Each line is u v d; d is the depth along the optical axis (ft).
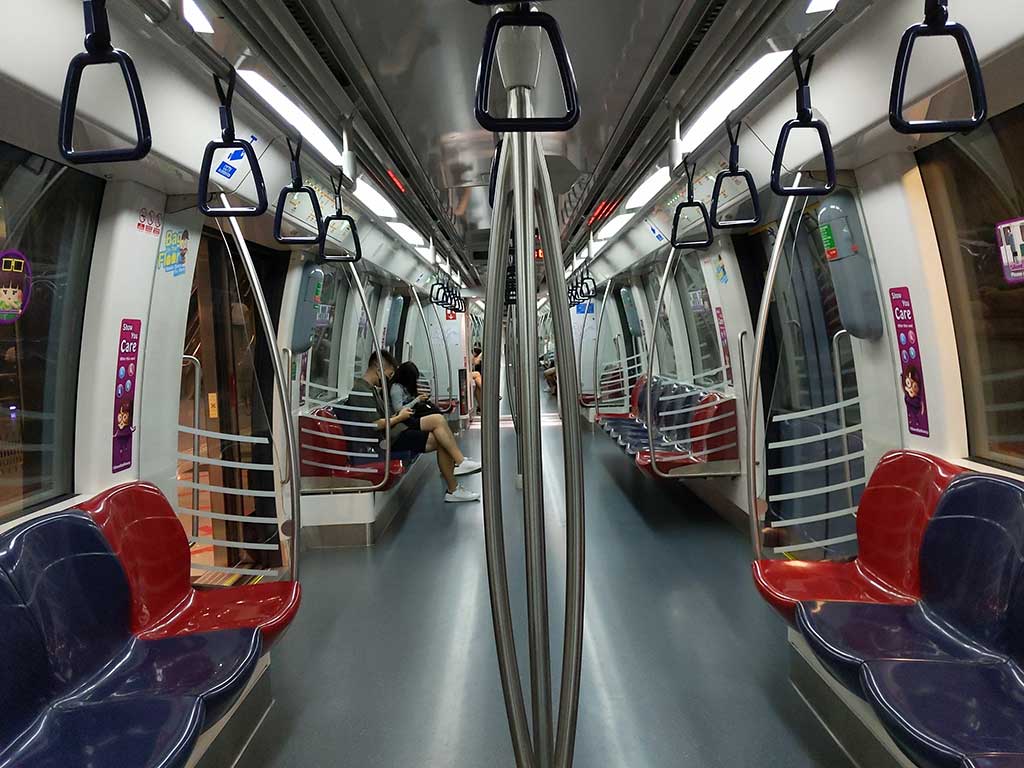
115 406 7.09
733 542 12.92
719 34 5.73
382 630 9.41
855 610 6.45
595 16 5.64
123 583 6.23
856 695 5.68
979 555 5.95
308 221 10.57
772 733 6.68
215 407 11.08
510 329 12.17
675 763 6.25
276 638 6.64
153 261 7.61
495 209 2.73
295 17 5.60
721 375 14.42
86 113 5.16
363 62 6.48
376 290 20.17
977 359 6.96
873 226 7.74
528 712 7.15
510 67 2.84
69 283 6.79
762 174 8.52
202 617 6.86
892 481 7.35
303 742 6.75
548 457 22.50
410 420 17.13
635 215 13.98
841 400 9.22
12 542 5.23
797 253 10.76
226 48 5.15
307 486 13.43
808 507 9.36
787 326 11.67
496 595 2.51
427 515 15.97
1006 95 5.45
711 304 14.08
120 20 4.92
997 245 6.55
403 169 10.77
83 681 5.46
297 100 6.62
